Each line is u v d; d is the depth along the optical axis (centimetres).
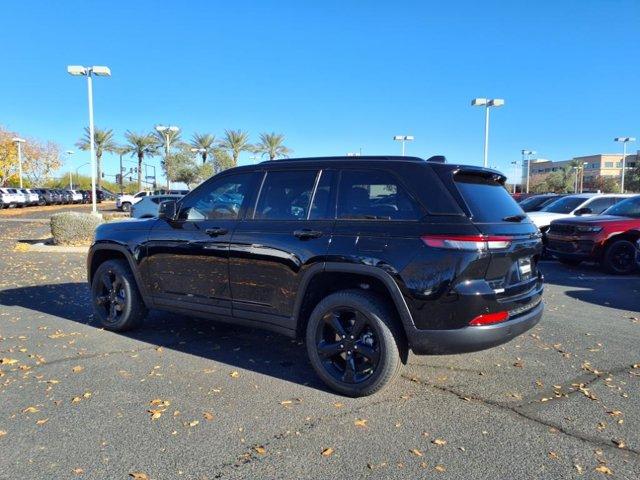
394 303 399
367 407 396
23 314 688
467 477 303
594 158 11531
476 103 2625
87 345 548
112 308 600
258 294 465
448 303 375
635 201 1119
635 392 429
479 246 372
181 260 520
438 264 376
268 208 471
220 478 301
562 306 747
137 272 563
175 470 308
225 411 387
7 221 2983
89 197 6456
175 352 527
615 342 568
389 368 397
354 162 436
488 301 377
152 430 357
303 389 431
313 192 448
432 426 365
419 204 396
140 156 5450
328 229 426
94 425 363
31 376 456
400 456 325
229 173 509
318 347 429
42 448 332
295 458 322
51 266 1151
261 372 471
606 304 761
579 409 395
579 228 1061
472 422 372
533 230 438
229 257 479
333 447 336
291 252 437
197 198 527
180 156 4925
